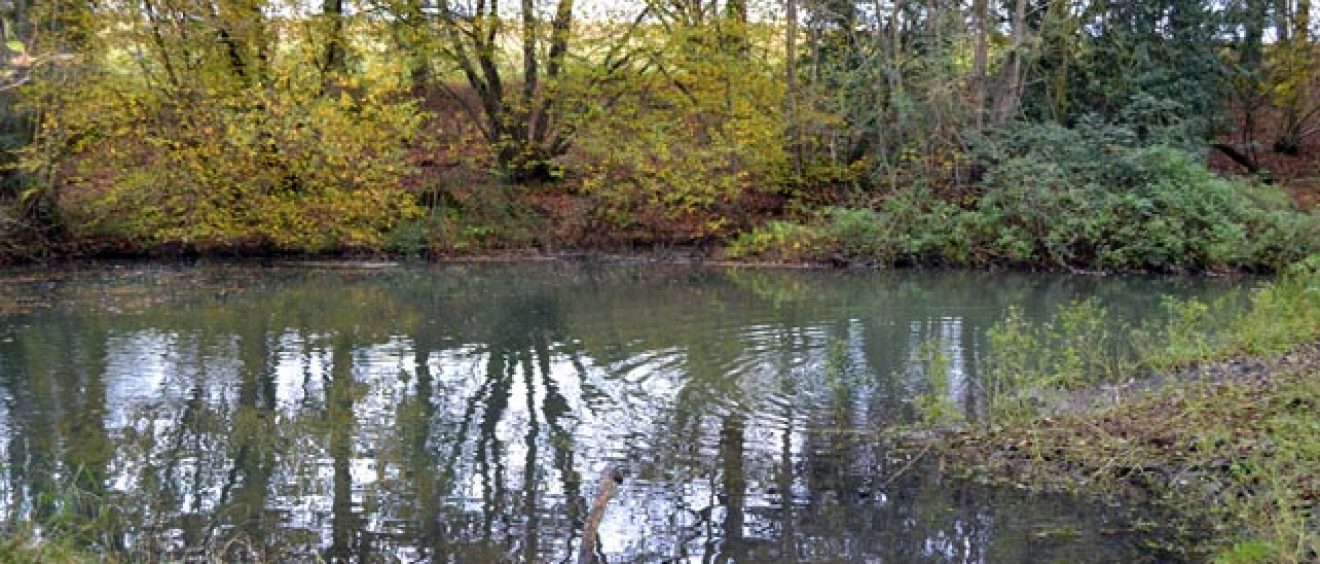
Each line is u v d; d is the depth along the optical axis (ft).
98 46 60.70
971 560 20.25
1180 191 66.74
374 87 68.64
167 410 31.76
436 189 77.30
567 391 34.09
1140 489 23.72
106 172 68.69
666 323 46.91
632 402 32.68
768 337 43.24
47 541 19.66
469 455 27.32
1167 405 28.40
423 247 74.13
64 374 36.29
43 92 58.54
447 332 44.65
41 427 29.84
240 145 64.59
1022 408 30.14
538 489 24.71
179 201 68.54
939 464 26.18
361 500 23.94
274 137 66.13
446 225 76.02
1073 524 21.99
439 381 35.55
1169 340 38.52
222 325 46.19
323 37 70.69
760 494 24.25
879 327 45.55
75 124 62.39
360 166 67.97
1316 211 64.90
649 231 77.77
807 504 23.56
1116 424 27.50
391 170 69.62
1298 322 36.06
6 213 64.49
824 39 79.82
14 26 56.80
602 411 31.63
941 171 72.28
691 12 79.41
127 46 62.08
